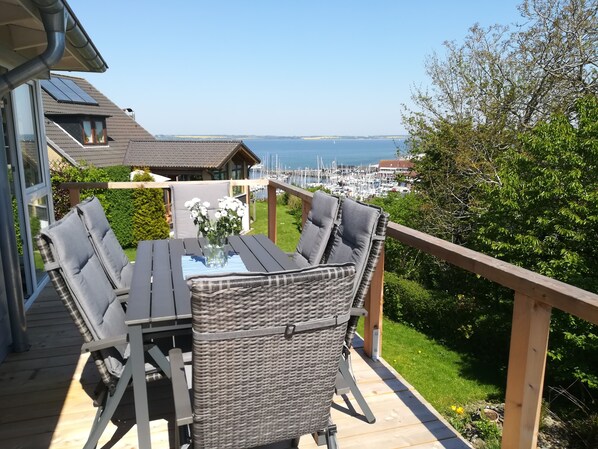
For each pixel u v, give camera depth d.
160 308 1.65
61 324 3.12
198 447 1.31
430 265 9.80
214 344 1.16
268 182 4.93
